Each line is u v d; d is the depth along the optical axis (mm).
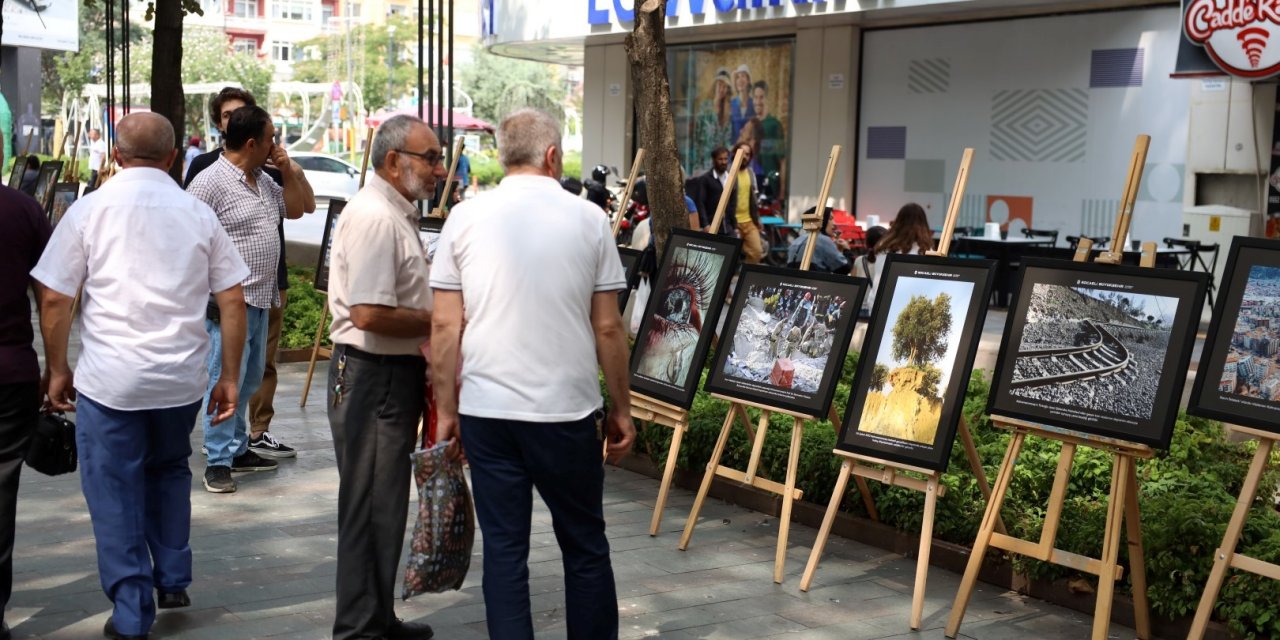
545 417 4113
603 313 4273
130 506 4762
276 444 7965
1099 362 5125
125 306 4695
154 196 4777
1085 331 5203
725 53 21000
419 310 4617
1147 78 15758
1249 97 14609
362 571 4645
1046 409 5203
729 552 6277
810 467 6758
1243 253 4906
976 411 7840
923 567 5281
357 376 4617
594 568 4336
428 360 4676
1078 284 5281
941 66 17953
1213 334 4895
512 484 4203
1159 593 5148
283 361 11492
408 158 4566
